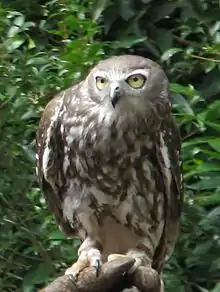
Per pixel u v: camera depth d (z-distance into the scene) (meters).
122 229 10.80
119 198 10.62
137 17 14.18
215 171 12.23
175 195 10.83
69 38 13.43
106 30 14.18
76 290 9.38
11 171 12.02
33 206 12.17
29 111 12.05
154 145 10.55
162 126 10.56
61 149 10.61
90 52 12.39
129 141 10.41
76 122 10.44
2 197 12.05
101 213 10.70
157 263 11.03
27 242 12.30
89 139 10.40
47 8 14.26
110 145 10.41
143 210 10.69
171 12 14.17
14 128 12.06
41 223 12.23
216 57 13.45
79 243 12.05
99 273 9.40
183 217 12.16
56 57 12.79
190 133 12.88
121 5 14.14
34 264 12.35
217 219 12.24
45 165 10.66
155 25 14.42
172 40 14.12
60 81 12.24
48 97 12.20
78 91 10.54
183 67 13.72
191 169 12.27
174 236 10.99
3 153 11.99
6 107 11.95
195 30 13.97
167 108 10.56
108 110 10.33
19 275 12.52
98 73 10.34
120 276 9.41
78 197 10.66
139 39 13.62
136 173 10.55
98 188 10.58
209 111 12.37
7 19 12.71
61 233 12.02
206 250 12.17
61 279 9.42
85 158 10.47
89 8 13.82
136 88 10.30
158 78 10.45
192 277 12.46
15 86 12.05
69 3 13.49
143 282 9.43
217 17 13.99
